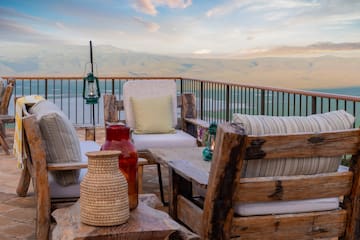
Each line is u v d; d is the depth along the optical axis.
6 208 3.94
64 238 1.65
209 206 2.02
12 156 6.31
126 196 1.76
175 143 4.48
